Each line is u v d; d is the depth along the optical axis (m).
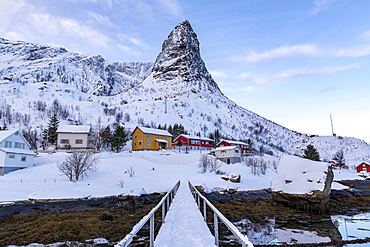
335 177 55.59
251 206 23.42
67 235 13.45
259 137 162.88
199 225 9.70
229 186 33.88
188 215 11.95
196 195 19.30
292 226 16.34
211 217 18.42
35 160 45.16
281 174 24.78
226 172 45.75
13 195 25.62
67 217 17.50
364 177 58.03
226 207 22.62
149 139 66.19
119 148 67.62
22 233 14.02
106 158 48.72
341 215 20.06
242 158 62.47
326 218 18.89
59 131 59.38
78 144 59.84
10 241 12.62
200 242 7.30
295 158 25.06
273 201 24.77
